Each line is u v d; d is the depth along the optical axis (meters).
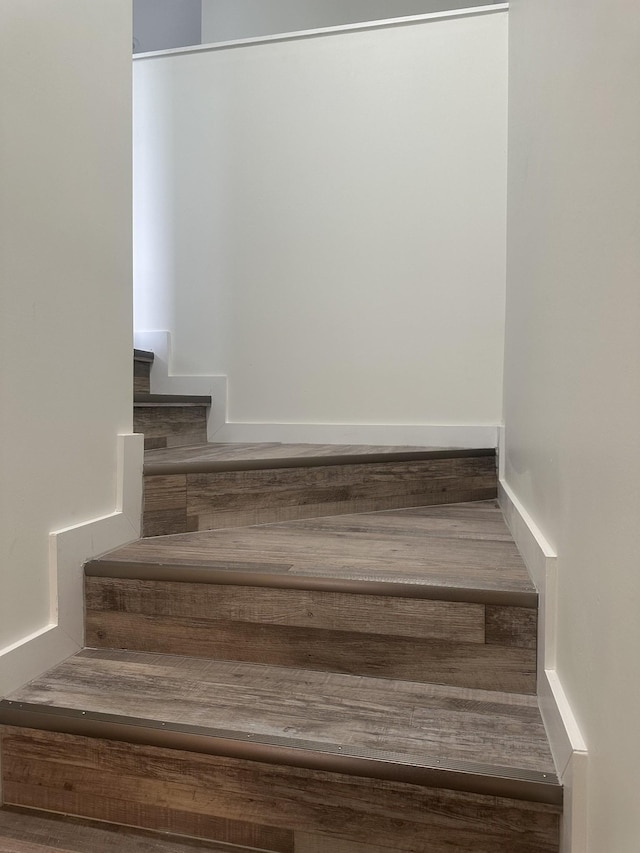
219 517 1.60
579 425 0.83
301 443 2.36
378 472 1.88
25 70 1.08
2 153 1.03
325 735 0.92
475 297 2.24
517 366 1.65
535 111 1.34
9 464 1.05
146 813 0.96
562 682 0.92
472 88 2.23
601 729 0.69
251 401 2.41
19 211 1.07
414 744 0.90
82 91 1.25
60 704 1.01
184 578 1.20
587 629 0.76
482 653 1.08
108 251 1.36
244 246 2.40
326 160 2.34
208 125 2.42
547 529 1.09
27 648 1.08
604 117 0.72
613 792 0.63
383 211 2.31
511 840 0.83
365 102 2.31
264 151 2.38
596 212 0.75
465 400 2.25
